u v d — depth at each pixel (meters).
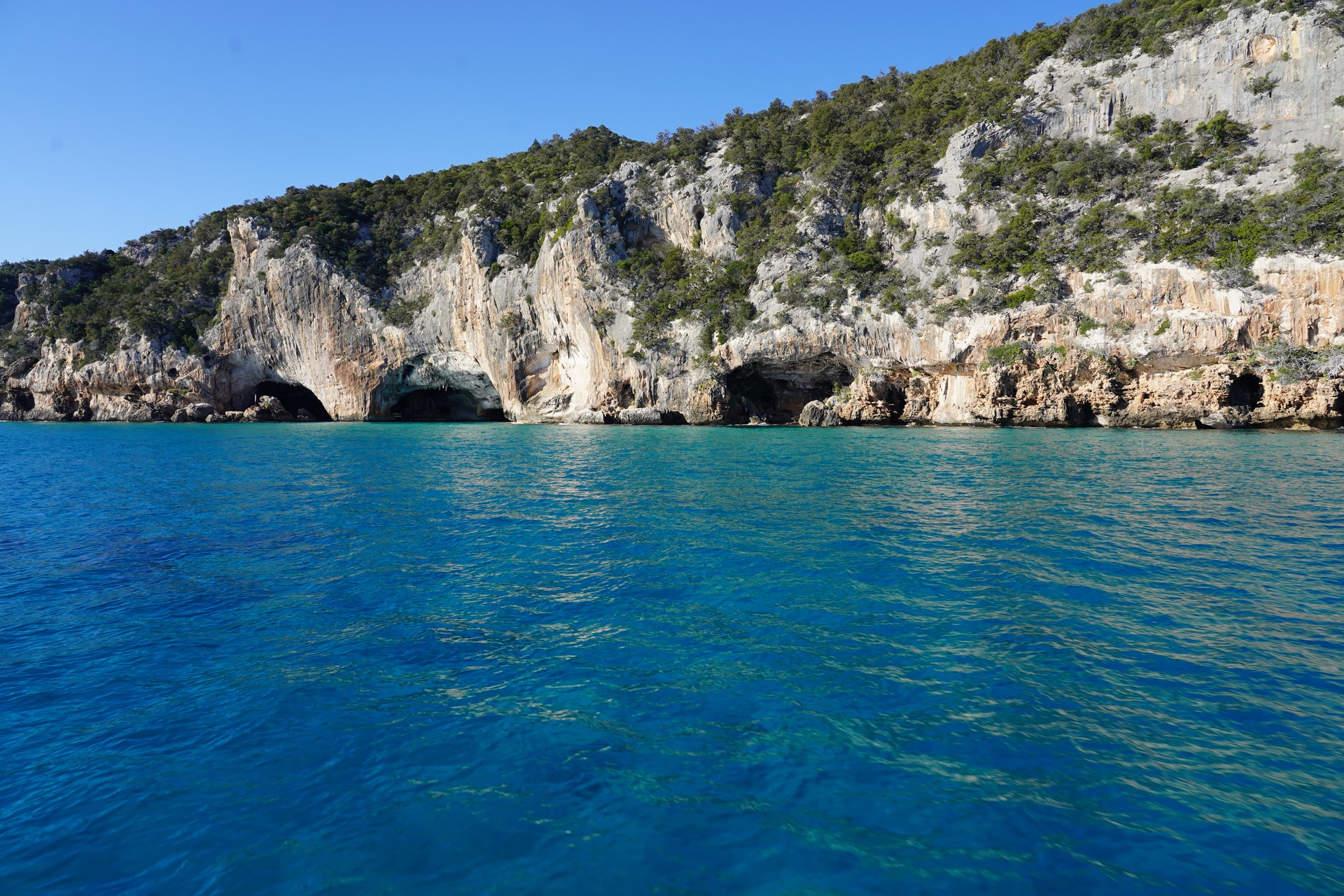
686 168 78.50
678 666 10.04
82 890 5.86
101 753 7.95
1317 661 9.81
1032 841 6.31
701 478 29.25
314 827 6.67
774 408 71.81
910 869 6.02
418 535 18.83
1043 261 53.94
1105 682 9.27
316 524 20.42
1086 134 62.06
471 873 6.06
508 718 8.63
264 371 95.31
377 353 88.94
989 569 14.55
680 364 69.50
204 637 11.45
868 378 61.41
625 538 18.11
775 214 72.50
